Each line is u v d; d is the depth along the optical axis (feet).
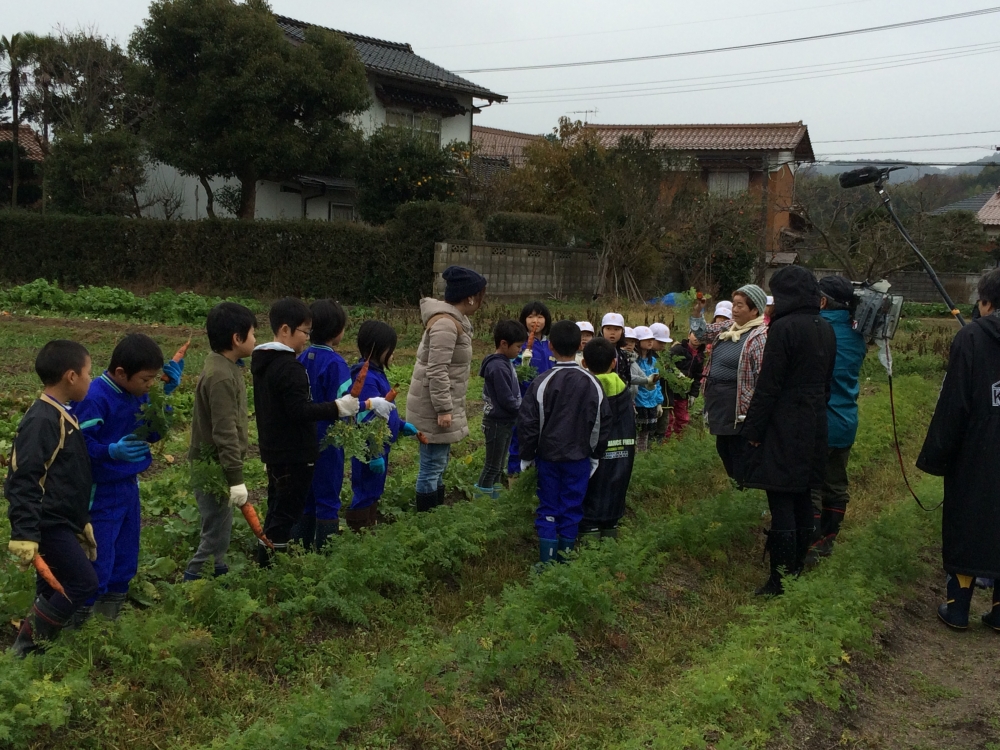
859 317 22.21
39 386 38.17
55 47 109.91
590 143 93.25
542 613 16.55
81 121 108.58
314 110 86.79
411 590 17.38
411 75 106.83
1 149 117.70
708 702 14.30
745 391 21.85
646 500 25.12
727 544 22.57
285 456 17.20
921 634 19.29
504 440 22.95
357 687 13.65
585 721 14.33
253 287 82.02
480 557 20.01
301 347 17.44
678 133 134.62
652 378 28.99
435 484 21.56
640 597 19.04
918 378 50.60
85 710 12.50
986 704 16.10
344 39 89.15
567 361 19.52
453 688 13.97
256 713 13.38
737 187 127.95
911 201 115.44
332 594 15.98
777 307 19.48
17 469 12.94
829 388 20.49
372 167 90.22
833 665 16.38
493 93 115.75
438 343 20.25
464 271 20.92
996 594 19.35
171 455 28.14
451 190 93.56
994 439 18.40
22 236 89.35
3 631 15.28
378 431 17.87
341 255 79.25
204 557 16.96
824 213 115.75
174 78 85.20
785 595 18.22
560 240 93.76
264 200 100.94
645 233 86.69
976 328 18.63
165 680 13.52
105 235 86.79
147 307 66.49
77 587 13.57
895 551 21.43
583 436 19.24
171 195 104.94
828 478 22.79
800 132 129.49
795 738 14.33
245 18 82.94
